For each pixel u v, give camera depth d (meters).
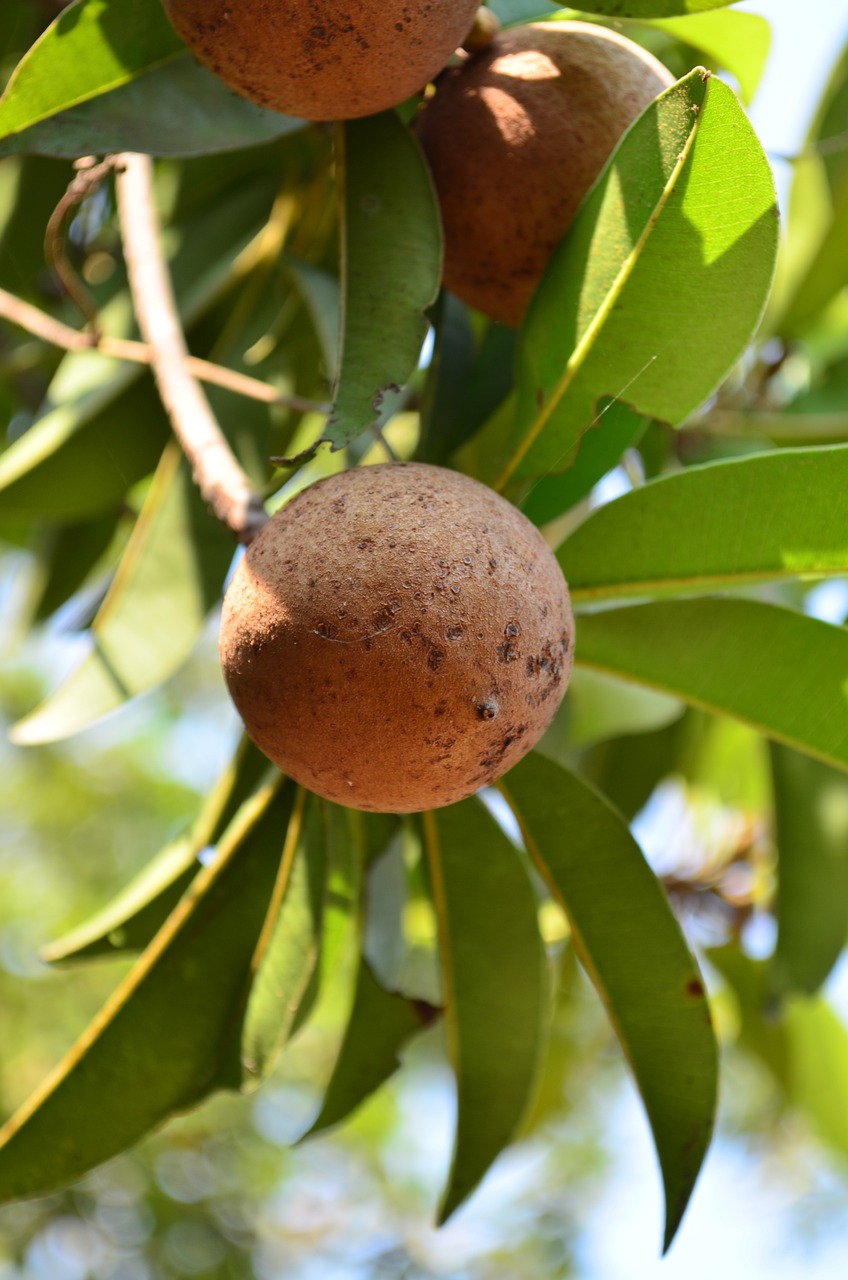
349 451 0.68
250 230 0.73
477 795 0.57
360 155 0.53
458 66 0.56
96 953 0.60
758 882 0.94
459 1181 0.59
